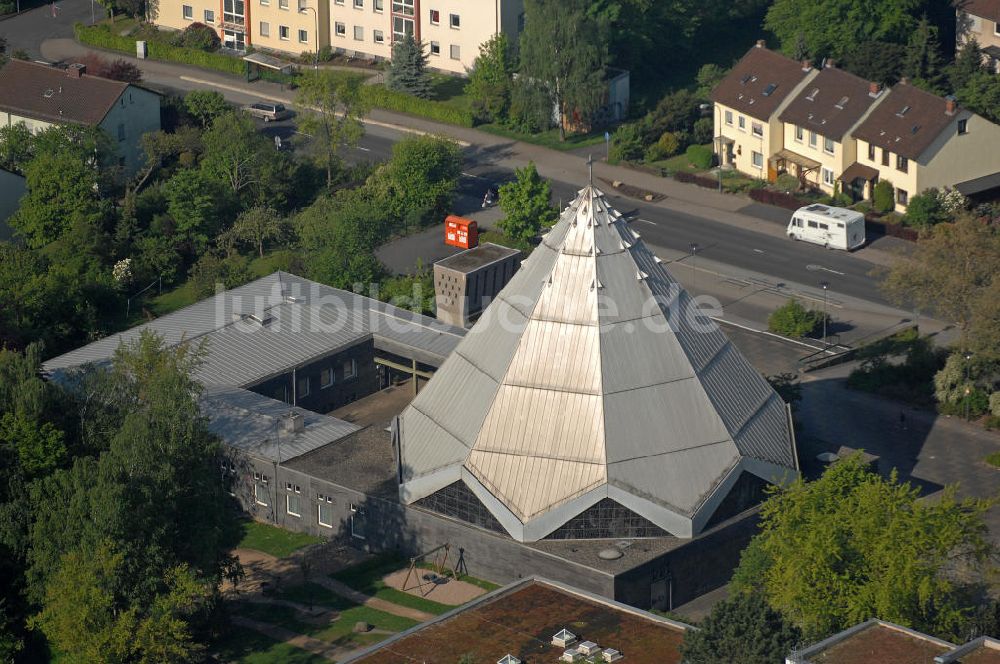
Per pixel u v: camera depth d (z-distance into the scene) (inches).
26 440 7716.5
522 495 7716.5
